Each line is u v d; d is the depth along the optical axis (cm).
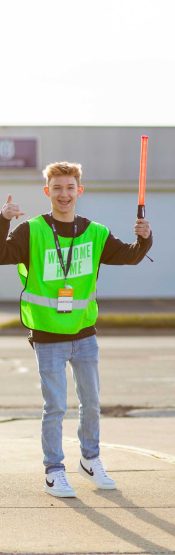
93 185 5578
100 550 802
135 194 5622
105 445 1315
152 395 2169
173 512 925
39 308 984
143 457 1219
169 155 5578
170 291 5762
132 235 5647
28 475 1097
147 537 841
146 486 1038
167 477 1086
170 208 5653
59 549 804
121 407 1983
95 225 1008
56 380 992
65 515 913
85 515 913
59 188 975
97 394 1021
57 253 982
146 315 4159
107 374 2573
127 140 5572
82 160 5572
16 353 3136
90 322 1009
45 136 5538
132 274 5762
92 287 1003
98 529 866
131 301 5569
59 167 973
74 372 1023
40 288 982
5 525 877
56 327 982
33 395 2169
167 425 1689
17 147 5541
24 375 2548
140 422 1734
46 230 982
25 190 5588
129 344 3494
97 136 5559
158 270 5741
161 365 2786
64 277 983
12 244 964
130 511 928
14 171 5559
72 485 1045
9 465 1164
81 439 1041
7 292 5725
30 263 982
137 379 2467
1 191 5588
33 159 5556
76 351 1005
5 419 1769
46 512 924
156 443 1455
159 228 5678
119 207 5625
